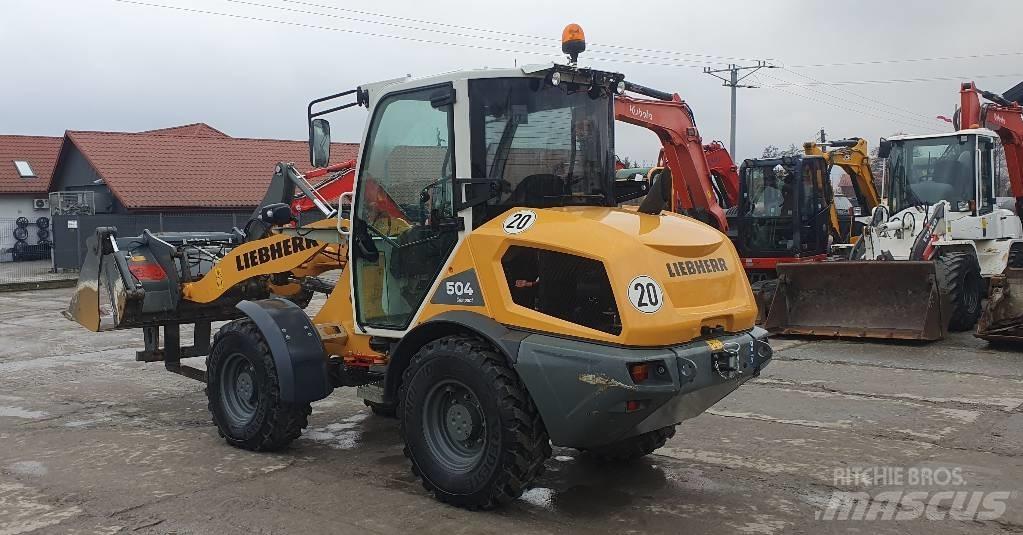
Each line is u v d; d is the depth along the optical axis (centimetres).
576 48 529
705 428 661
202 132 4075
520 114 509
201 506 488
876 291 1066
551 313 462
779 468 556
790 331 1095
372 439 642
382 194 543
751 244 1340
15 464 580
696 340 459
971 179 1198
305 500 498
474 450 479
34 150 3641
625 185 582
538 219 473
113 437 654
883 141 1284
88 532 449
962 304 1102
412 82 516
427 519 465
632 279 434
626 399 422
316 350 574
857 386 802
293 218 666
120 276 681
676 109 1245
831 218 1463
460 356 468
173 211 2811
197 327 769
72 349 1145
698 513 474
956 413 691
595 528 452
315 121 595
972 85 1337
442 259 509
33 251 3212
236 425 605
